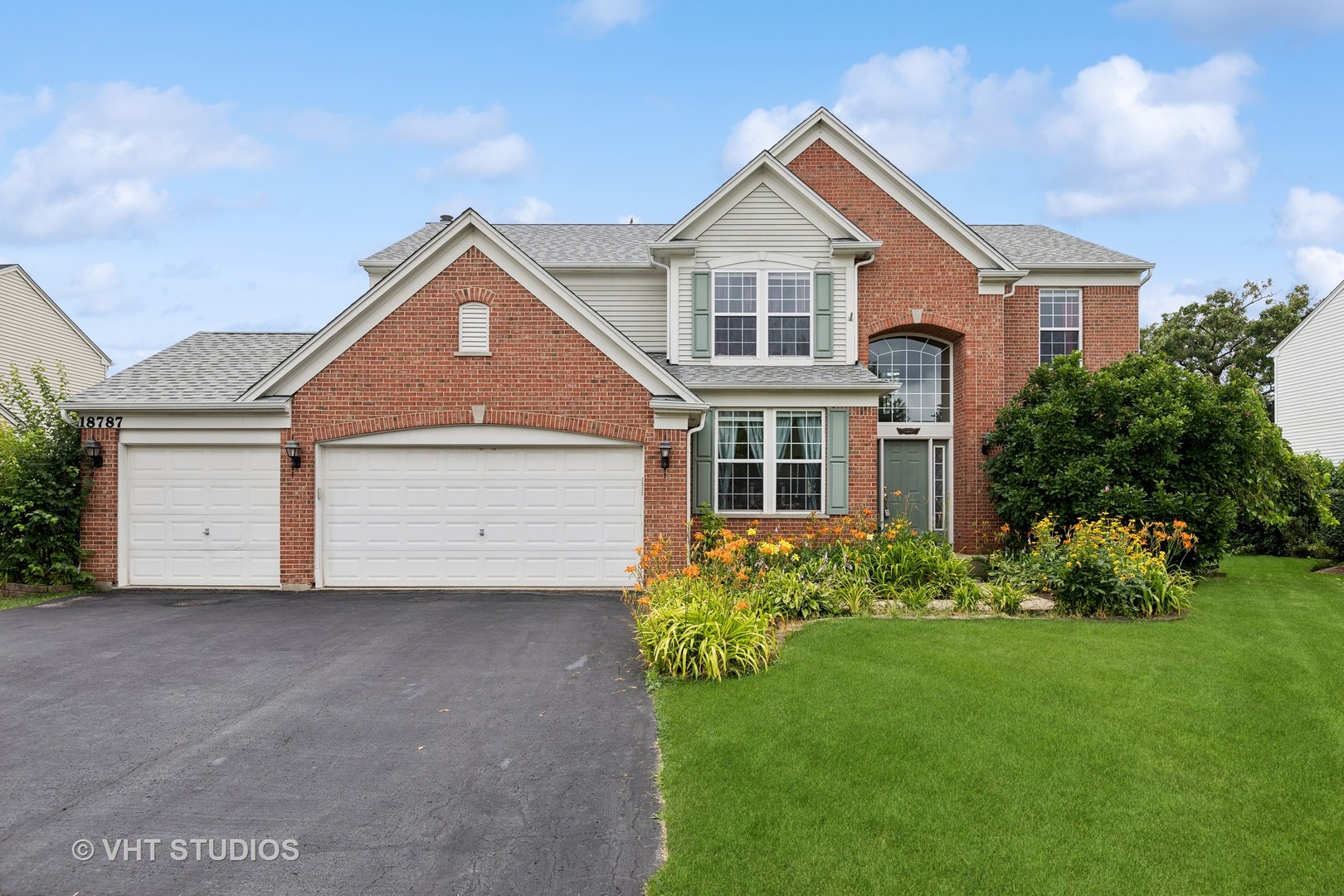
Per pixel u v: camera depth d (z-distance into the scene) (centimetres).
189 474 1335
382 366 1327
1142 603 1065
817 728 628
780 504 1522
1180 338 3694
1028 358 1819
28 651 898
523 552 1337
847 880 417
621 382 1338
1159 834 469
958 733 618
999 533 1563
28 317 2705
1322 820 486
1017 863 436
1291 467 1523
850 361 1612
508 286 1334
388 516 1335
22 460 1288
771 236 1616
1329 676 773
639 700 724
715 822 478
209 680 786
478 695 739
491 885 418
